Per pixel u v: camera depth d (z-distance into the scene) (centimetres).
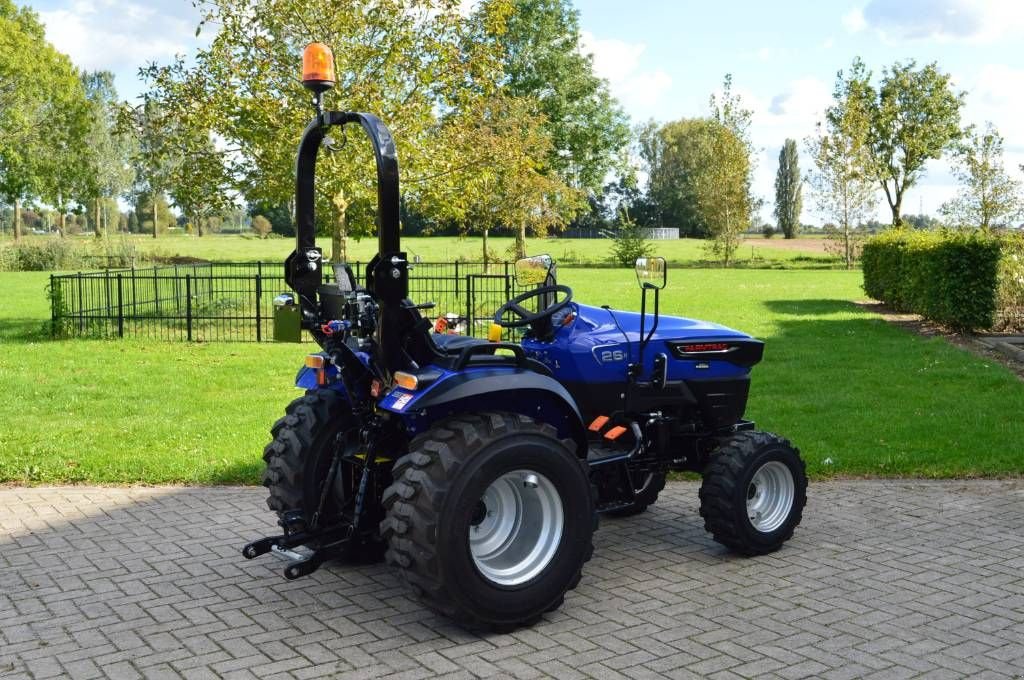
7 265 3900
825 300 2402
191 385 1128
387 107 1639
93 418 925
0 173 4697
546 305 553
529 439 435
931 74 4747
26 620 446
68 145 4781
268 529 591
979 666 395
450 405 460
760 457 532
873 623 441
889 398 1024
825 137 4231
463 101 1738
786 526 547
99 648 414
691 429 573
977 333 1612
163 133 1755
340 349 458
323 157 1579
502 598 425
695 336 559
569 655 407
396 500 420
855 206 4244
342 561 529
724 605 465
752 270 4106
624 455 529
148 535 579
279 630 435
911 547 556
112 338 1614
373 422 466
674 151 9394
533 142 3725
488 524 454
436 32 1691
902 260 1975
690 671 390
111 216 9588
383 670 392
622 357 534
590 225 8181
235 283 2661
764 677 384
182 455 762
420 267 3334
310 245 484
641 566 526
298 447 498
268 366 1282
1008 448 782
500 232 7356
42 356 1380
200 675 388
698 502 660
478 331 1548
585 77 5375
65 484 700
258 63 1623
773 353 1391
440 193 1728
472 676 386
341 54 1619
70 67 4688
